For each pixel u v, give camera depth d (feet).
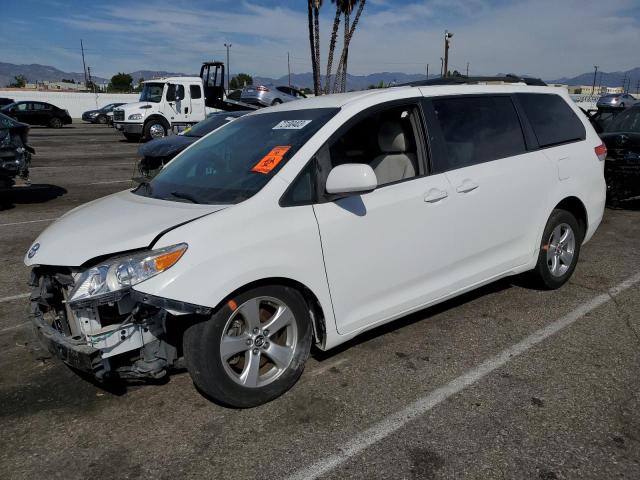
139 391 11.27
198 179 12.01
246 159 11.73
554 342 12.93
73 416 10.48
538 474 8.53
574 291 16.16
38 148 66.85
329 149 11.27
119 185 38.60
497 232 13.76
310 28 68.23
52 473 8.90
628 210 27.63
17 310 15.90
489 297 15.76
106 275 9.25
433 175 12.50
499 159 13.85
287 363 10.71
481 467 8.71
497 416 10.04
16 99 155.02
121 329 9.59
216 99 76.59
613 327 13.69
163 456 9.23
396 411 10.28
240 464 8.96
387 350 12.70
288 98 85.46
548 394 10.73
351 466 8.82
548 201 14.92
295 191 10.61
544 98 15.74
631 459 8.80
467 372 11.64
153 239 9.58
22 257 21.16
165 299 9.02
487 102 14.19
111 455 9.30
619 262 18.99
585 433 9.48
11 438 9.86
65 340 9.83
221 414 10.35
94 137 86.28
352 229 11.05
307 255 10.46
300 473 8.71
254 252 9.83
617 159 25.76
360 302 11.45
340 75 72.54
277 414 10.28
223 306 9.70
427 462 8.86
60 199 33.40
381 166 12.64
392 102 12.39
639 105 28.99
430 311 14.89
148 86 73.00
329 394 10.91
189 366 9.87
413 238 12.02
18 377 12.05
